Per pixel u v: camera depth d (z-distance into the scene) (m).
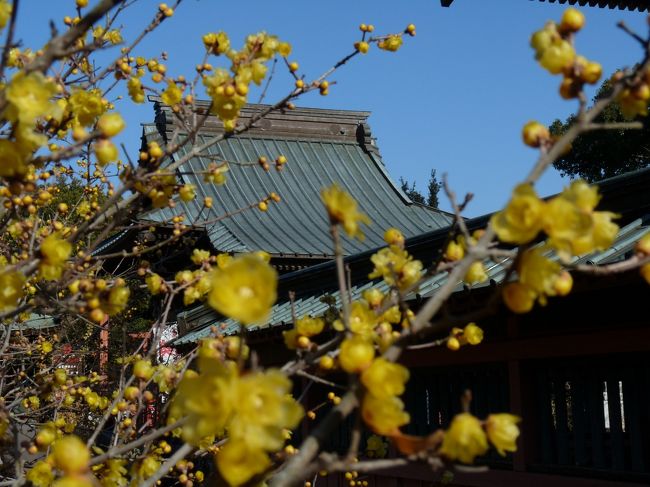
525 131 1.50
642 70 1.48
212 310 9.33
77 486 1.30
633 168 26.91
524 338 5.22
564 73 1.50
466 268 1.49
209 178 2.92
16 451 2.38
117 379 5.86
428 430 6.23
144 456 2.44
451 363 5.79
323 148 16.45
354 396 1.40
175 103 2.90
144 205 3.02
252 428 1.18
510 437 1.32
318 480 7.23
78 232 2.62
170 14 2.92
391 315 1.98
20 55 2.67
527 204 1.31
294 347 1.93
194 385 1.25
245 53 2.62
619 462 4.72
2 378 4.56
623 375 4.74
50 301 2.27
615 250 4.44
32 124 1.77
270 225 13.04
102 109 2.36
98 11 1.92
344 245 12.43
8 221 3.33
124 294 2.17
